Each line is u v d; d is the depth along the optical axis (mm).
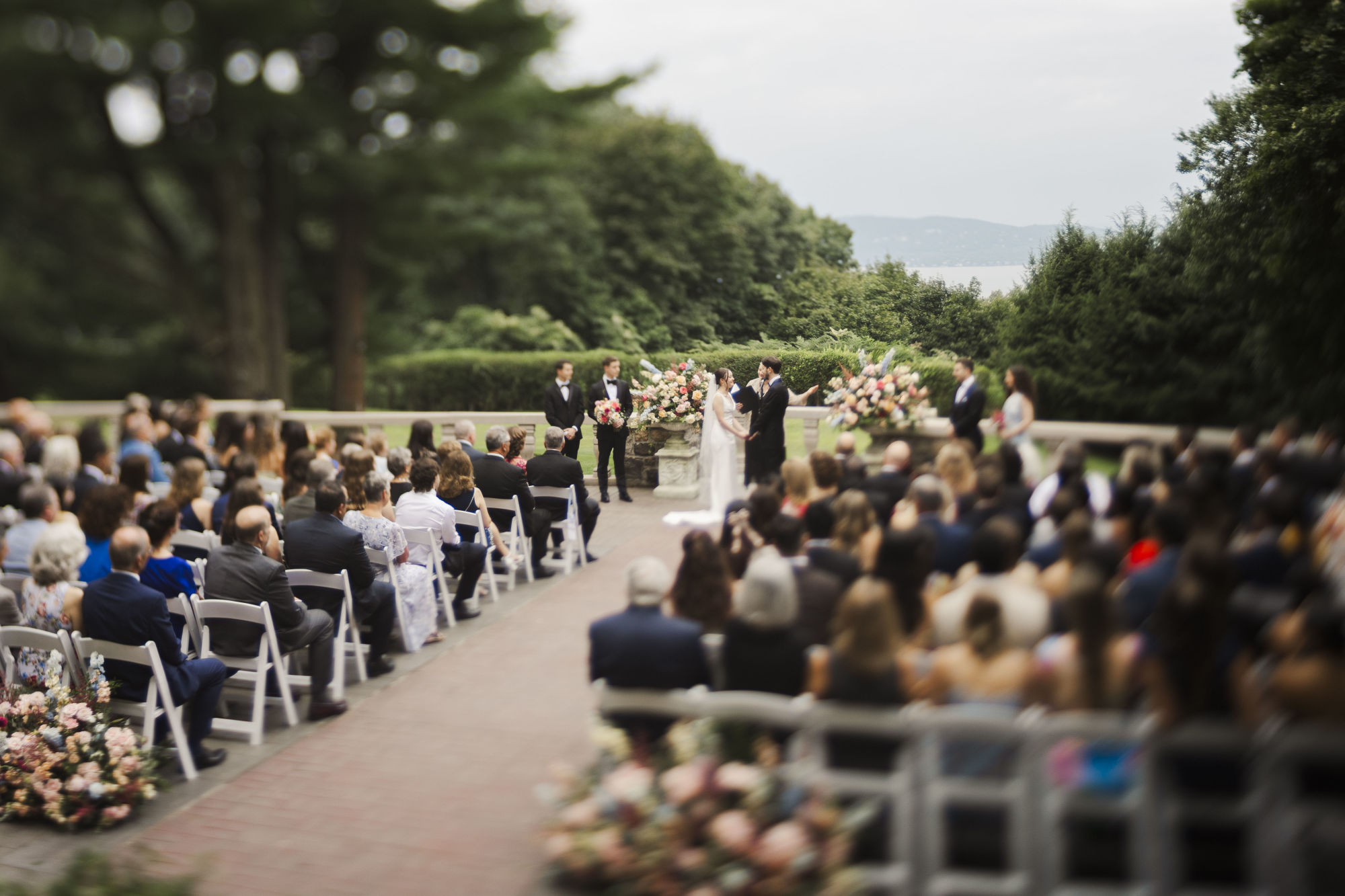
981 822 3512
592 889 3977
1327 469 6930
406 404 26234
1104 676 3451
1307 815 3080
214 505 7262
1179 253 16891
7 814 4891
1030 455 9078
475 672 6578
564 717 5832
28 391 26672
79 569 5844
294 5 21094
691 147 33125
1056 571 4602
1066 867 3428
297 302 27375
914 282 23125
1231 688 3371
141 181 24953
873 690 3562
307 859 4344
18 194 25281
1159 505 4500
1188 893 3283
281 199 24766
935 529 5410
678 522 11000
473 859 4281
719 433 11156
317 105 22953
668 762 3900
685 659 3994
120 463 7375
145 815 4832
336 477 7738
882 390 11078
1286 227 15742
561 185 31062
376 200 24969
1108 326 16188
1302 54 15242
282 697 5953
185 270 25547
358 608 6367
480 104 23234
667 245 32156
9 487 7613
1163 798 3359
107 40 21422
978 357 21594
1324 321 15586
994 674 3621
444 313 30828
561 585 8617
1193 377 15820
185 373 26609
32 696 5000
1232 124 17766
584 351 28141
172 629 5422
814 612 4590
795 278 32531
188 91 23484
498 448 8688
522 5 23422
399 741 5574
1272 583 4652
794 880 3422
